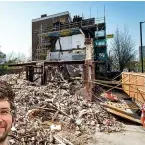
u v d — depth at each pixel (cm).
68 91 1806
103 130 1109
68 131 1044
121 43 3516
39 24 4178
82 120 1193
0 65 3647
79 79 2167
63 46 3200
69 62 1961
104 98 1692
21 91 1680
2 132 117
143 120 1197
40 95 1565
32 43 4231
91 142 946
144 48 3484
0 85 122
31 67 2288
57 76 2180
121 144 939
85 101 1566
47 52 3444
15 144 716
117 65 3569
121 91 2128
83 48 2934
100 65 2869
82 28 3091
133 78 1752
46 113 1222
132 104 1603
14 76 2678
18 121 949
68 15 3834
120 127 1184
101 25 2991
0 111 118
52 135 895
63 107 1340
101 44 2920
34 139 796
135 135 1070
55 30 3491
